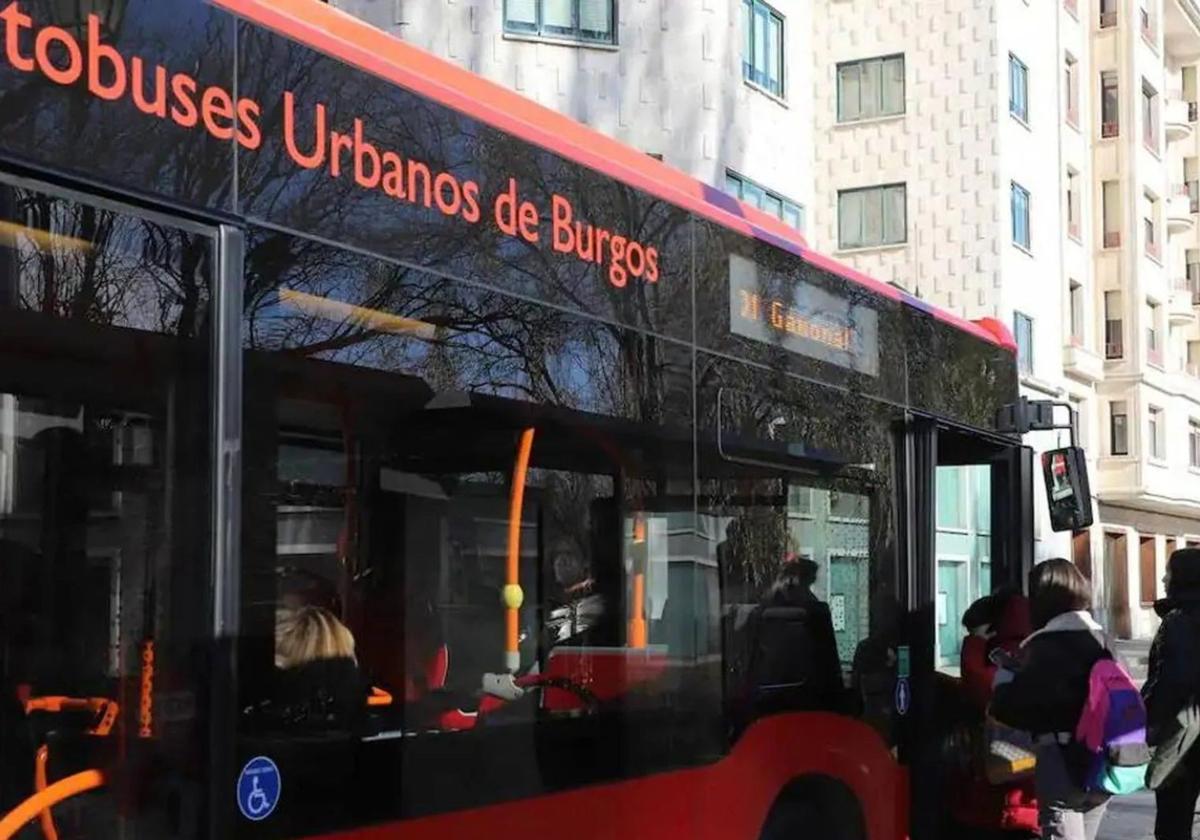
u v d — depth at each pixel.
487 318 3.45
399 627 3.11
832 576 5.04
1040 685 5.32
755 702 4.49
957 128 28.97
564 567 3.67
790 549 4.77
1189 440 39.84
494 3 20.02
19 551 2.47
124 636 2.54
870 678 5.25
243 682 2.69
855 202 29.95
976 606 6.49
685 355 4.25
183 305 2.65
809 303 5.04
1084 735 5.21
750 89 22.69
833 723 4.95
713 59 21.66
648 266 4.12
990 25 28.75
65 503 2.52
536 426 3.60
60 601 2.49
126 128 2.57
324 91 3.02
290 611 2.81
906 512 5.66
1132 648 31.03
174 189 2.65
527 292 3.61
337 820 2.88
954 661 6.36
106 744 2.49
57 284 2.47
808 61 24.66
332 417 2.96
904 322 5.80
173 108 2.66
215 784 2.62
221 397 2.70
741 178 22.39
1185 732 6.36
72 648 2.49
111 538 2.55
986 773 6.09
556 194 3.76
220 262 2.73
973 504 6.87
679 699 4.11
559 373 3.70
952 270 28.92
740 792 4.35
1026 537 6.86
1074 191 35.22
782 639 4.69
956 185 28.92
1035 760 5.44
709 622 4.28
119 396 2.57
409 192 3.23
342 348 3.00
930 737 5.74
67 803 2.44
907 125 29.36
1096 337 35.97
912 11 29.39
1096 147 36.38
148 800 2.53
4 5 2.38
